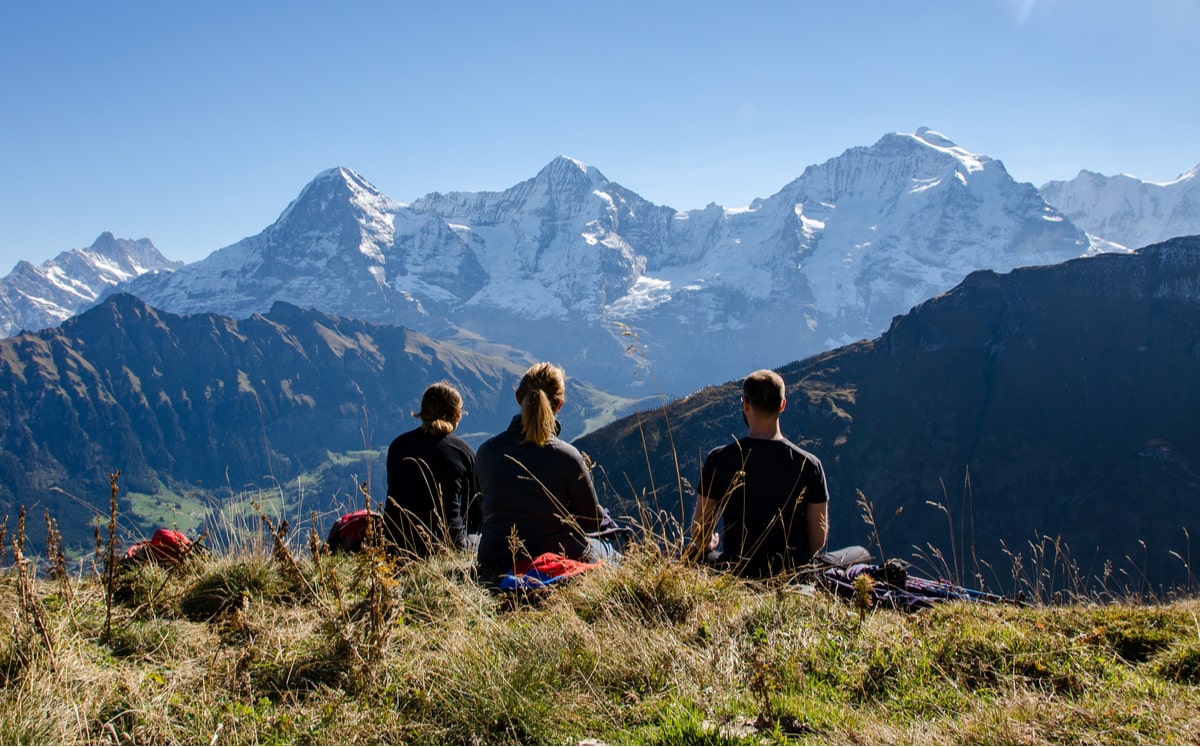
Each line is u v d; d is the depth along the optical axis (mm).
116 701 4832
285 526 6914
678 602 6543
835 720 4711
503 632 5871
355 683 5211
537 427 8172
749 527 7797
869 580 6211
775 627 6176
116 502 6383
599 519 8469
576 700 5113
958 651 5602
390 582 5570
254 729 4625
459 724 4836
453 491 9266
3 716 4367
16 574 6598
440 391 9555
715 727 4586
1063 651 5551
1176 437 165875
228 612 6555
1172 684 4988
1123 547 144625
